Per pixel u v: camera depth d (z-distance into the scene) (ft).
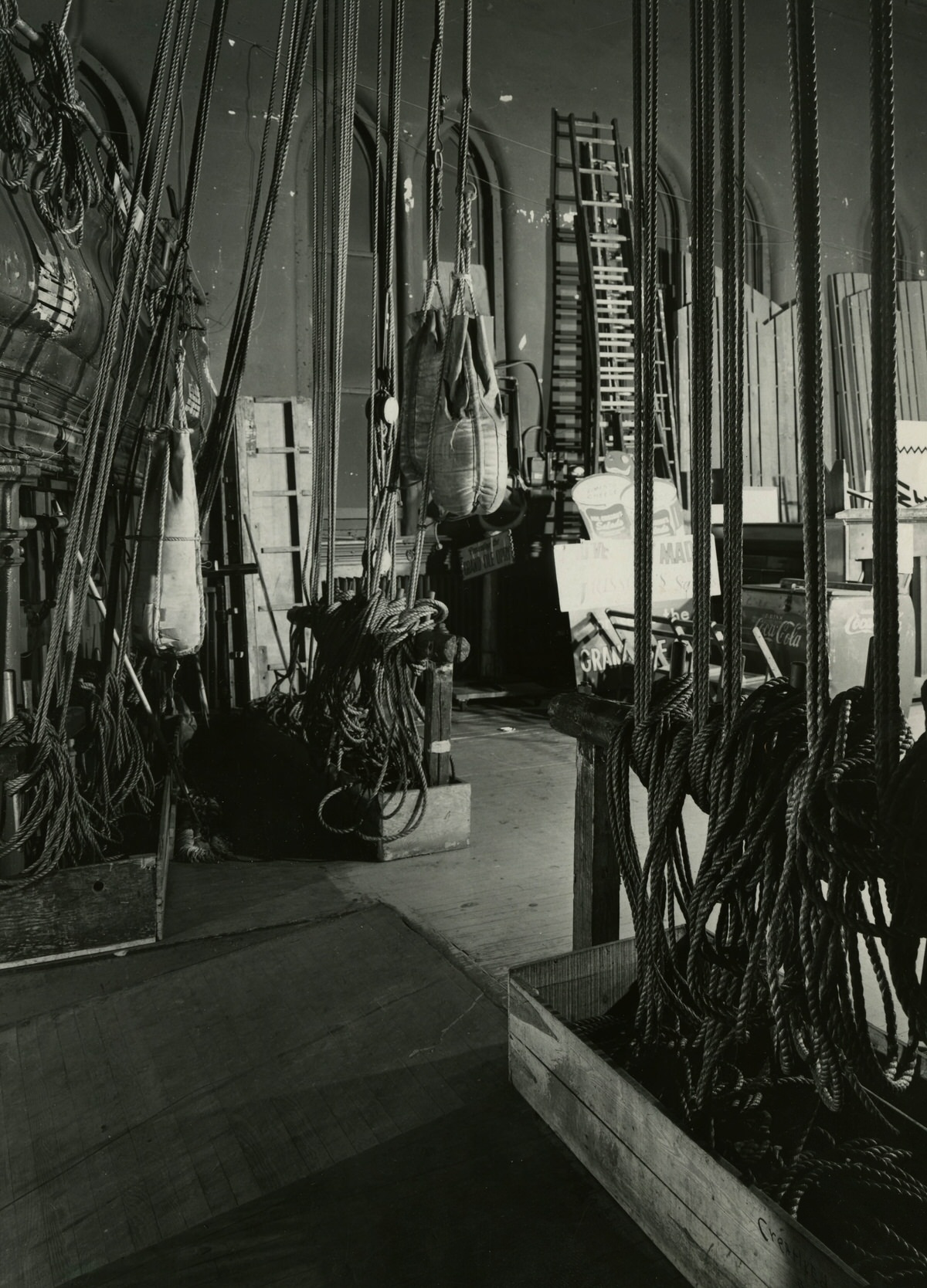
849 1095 5.86
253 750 19.16
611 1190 6.21
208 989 9.32
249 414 25.30
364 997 9.09
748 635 24.21
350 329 29.07
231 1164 6.72
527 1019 7.20
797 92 4.40
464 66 11.99
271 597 25.54
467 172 12.50
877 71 4.09
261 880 13.06
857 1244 5.13
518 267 31.45
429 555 29.78
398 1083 7.64
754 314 34.58
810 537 4.79
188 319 18.84
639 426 6.26
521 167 31.32
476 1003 8.92
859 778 4.83
